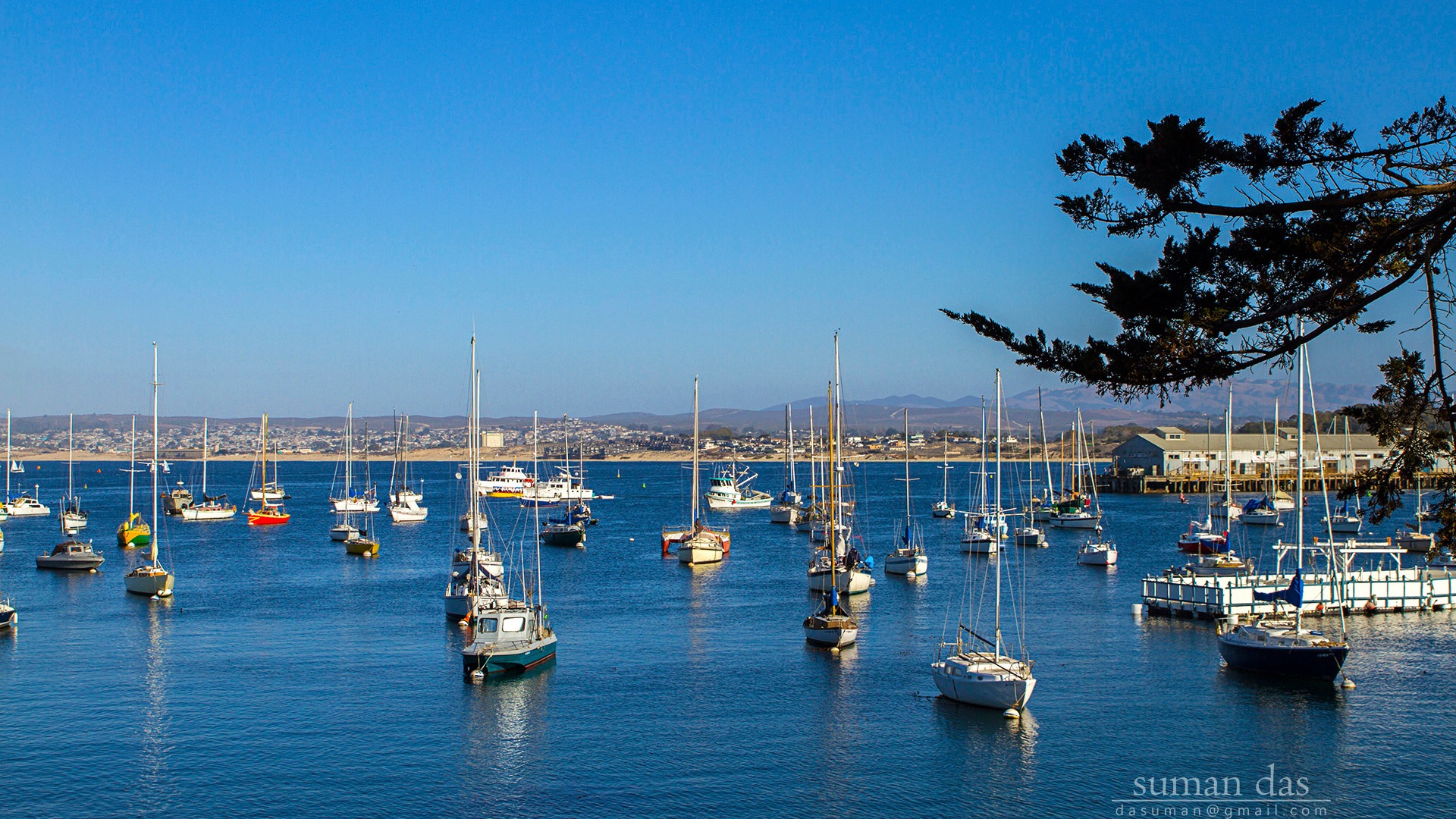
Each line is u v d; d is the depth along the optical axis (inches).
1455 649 2427.4
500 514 7500.0
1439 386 772.6
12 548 5078.7
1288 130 762.2
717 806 1579.7
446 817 1544.0
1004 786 1646.2
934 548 4985.2
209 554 4800.7
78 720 1988.2
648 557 4699.8
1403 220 774.5
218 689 2202.3
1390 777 1668.3
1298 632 2247.8
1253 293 786.2
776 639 2699.3
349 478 6555.1
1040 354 793.6
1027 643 2578.7
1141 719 1943.9
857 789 1641.2
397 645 2657.5
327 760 1771.7
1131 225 784.9
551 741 1863.9
